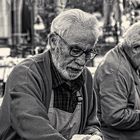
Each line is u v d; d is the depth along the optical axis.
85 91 1.66
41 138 1.41
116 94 2.39
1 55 4.51
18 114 1.44
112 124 2.39
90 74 1.71
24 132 1.43
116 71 2.41
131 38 2.42
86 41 1.42
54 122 1.58
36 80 1.51
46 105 1.55
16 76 1.50
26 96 1.45
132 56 2.44
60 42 1.45
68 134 1.62
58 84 1.55
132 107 2.46
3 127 1.51
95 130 1.69
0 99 2.91
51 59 1.55
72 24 1.42
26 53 5.21
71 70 1.48
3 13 7.25
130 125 2.39
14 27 6.94
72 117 1.62
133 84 2.46
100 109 2.49
